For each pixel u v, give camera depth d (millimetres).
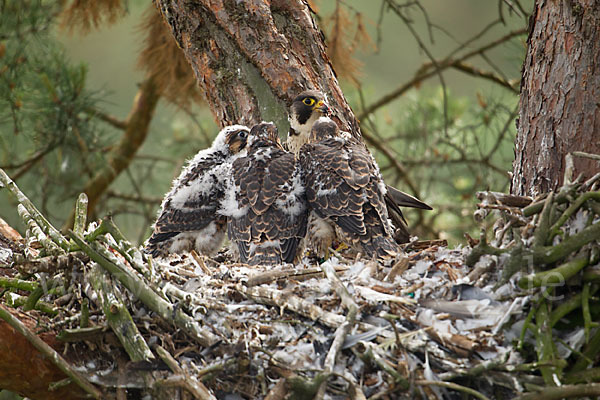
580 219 6465
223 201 8992
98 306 6590
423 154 15242
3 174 7273
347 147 9078
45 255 6789
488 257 6688
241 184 8758
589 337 6141
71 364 6520
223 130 9570
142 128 15656
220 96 9727
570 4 7430
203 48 9711
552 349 5883
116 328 6312
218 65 9664
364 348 6156
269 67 9531
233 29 9484
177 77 13312
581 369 6082
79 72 13203
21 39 12977
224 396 6316
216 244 9273
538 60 7770
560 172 7523
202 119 16938
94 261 6613
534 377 5871
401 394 6023
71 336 6328
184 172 9500
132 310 6547
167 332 6535
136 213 15680
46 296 6922
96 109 13742
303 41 9828
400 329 6312
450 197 15047
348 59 12961
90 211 14578
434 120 15336
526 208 6660
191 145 16719
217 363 6219
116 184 17203
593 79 7371
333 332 6391
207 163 9406
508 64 14852
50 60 13305
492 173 14586
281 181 8641
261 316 6648
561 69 7527
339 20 12797
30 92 12742
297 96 9609
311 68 9797
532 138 7797
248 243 8383
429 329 6219
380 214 8492
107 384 6398
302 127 9695
